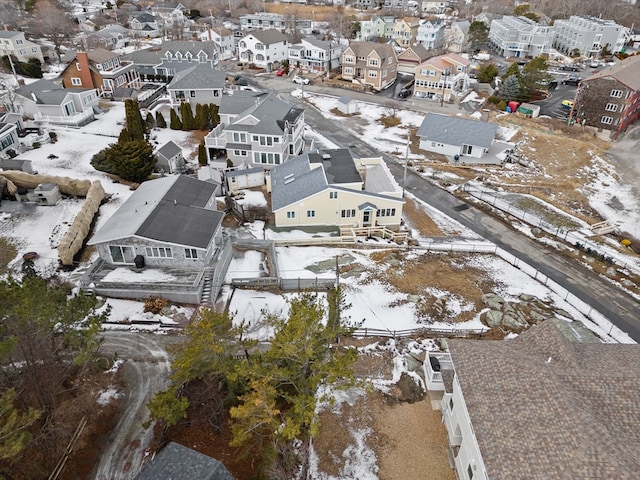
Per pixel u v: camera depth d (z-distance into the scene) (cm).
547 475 1708
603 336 3462
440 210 5181
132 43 12588
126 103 5806
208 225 3662
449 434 2525
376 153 6612
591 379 2062
